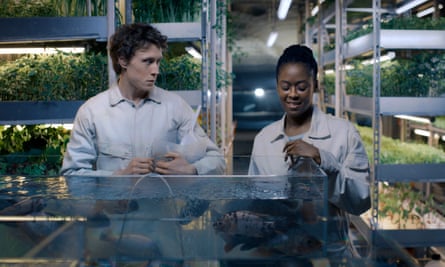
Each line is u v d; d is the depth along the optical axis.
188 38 3.21
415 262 0.83
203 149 1.49
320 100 6.56
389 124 4.89
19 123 2.99
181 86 3.52
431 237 2.94
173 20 3.63
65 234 0.89
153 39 1.72
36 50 3.25
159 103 1.85
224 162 1.42
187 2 3.67
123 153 1.58
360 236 0.91
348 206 1.42
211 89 4.04
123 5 3.37
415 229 2.97
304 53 1.54
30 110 2.99
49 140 3.23
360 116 5.15
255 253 0.84
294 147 1.37
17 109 2.98
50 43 3.33
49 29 2.88
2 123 2.98
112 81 2.91
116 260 0.82
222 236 0.89
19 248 0.85
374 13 3.47
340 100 5.06
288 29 9.73
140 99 1.82
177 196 1.04
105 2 3.19
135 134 1.79
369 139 4.31
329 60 5.82
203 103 3.34
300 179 1.18
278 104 10.45
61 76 3.06
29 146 3.20
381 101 3.46
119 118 1.78
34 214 0.97
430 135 4.05
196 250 0.84
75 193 1.11
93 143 1.76
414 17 3.98
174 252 0.85
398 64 3.80
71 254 0.83
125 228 0.91
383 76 3.76
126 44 1.70
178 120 1.88
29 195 1.09
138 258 0.83
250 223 0.94
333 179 1.38
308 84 1.53
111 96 1.81
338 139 1.57
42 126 3.28
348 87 4.97
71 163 1.70
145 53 1.71
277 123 1.69
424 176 3.39
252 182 1.19
